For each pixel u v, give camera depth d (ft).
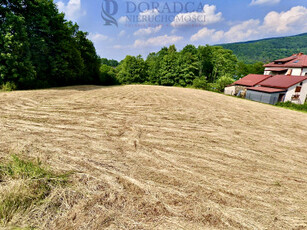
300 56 96.84
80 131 14.76
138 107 27.30
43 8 50.55
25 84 45.85
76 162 9.63
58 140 12.48
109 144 12.54
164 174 9.21
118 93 46.39
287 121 26.55
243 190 8.37
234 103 44.86
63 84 66.64
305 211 7.27
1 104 22.93
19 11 45.75
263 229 6.19
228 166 10.74
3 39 37.17
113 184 7.99
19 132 13.34
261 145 14.99
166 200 7.24
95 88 60.95
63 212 6.21
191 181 8.75
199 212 6.72
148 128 17.13
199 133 16.79
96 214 6.23
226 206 7.19
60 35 59.26
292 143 16.16
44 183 7.52
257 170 10.54
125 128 16.56
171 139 14.62
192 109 28.89
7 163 8.72
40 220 5.81
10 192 6.47
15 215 5.82
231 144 14.64
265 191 8.45
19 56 40.16
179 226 6.02
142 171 9.32
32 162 9.14
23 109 21.03
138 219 6.18
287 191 8.59
